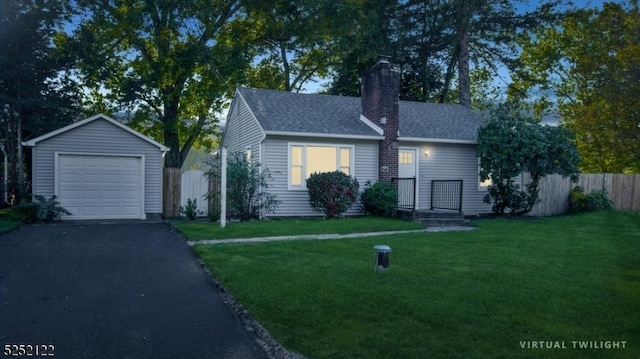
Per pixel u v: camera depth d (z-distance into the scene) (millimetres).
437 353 3498
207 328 4324
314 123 15273
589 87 24109
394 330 3998
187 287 5816
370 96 15992
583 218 14609
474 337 3811
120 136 14641
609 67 17531
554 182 17562
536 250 8164
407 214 13828
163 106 19984
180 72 18516
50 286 5789
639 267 6652
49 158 13844
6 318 4559
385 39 24438
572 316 4328
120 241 9453
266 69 27547
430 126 17141
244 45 20031
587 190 18234
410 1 24984
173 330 4266
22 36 15422
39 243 9094
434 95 28297
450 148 16609
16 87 15555
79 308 4902
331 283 5621
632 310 4512
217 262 7051
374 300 4879
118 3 17844
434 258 7328
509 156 14727
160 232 10961
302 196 14828
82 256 7766
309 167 14977
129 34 18219
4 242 9203
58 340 3992
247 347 3869
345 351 3580
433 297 4996
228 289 5551
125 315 4688
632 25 16844
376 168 15570
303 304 4797
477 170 17016
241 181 13305
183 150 21719
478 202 17031
